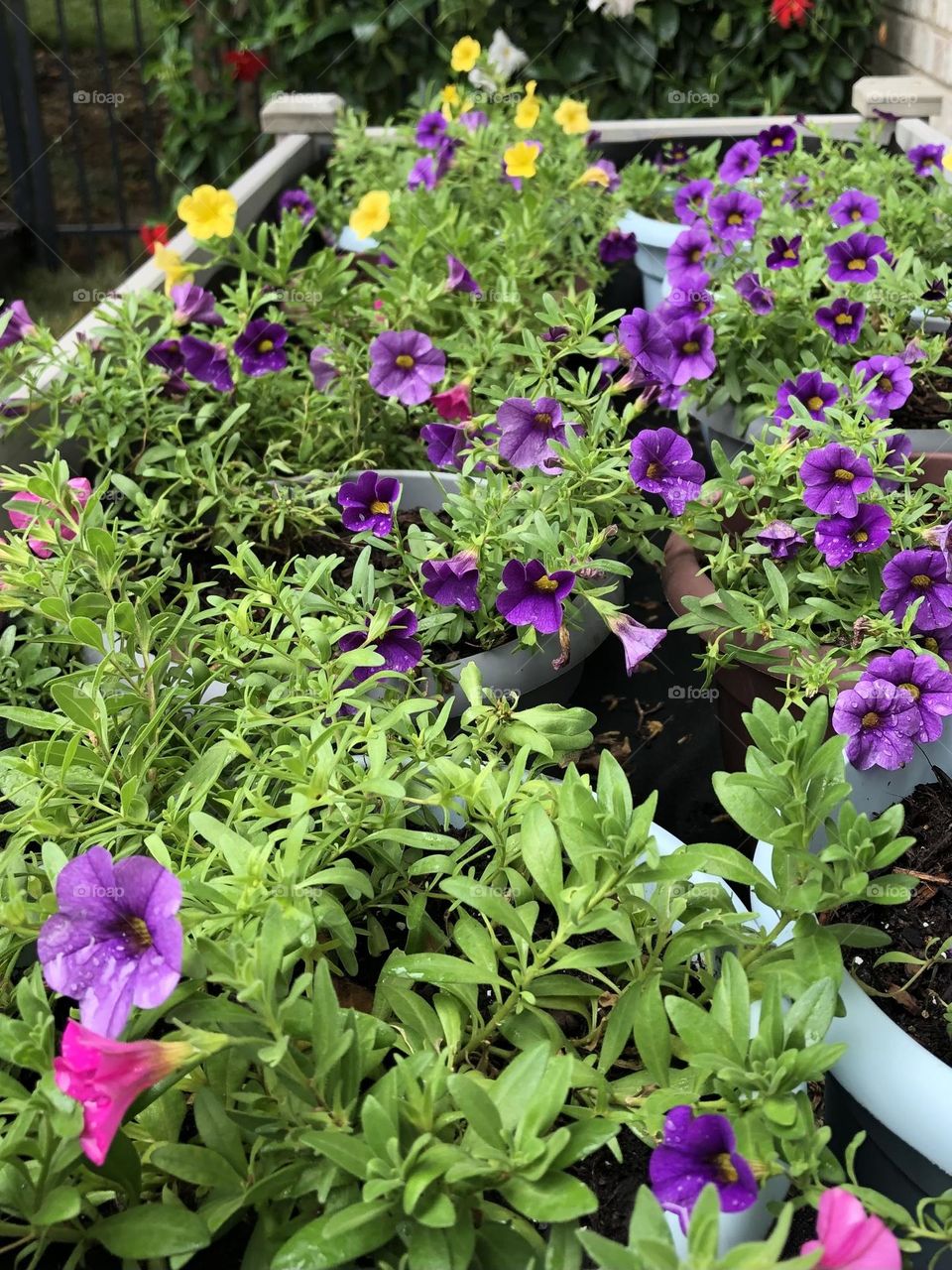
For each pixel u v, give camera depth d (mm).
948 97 1050
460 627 469
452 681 446
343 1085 266
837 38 1334
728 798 299
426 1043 299
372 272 680
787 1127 254
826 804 295
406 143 979
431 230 719
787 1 1251
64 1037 224
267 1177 252
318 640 386
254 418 622
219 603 413
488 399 612
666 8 1322
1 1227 251
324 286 669
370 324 681
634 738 584
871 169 840
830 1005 267
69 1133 230
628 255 838
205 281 789
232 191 900
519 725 379
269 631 422
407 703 348
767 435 566
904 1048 300
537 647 459
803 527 476
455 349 601
